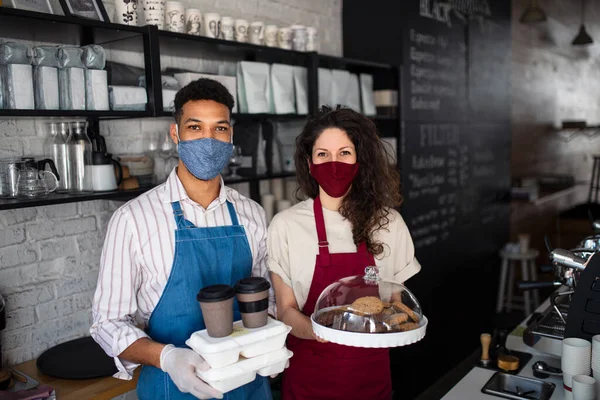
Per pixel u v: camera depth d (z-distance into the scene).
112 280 1.45
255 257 1.68
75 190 2.00
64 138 2.00
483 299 4.68
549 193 5.91
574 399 1.48
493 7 4.62
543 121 6.78
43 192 1.84
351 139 1.70
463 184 4.21
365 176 1.73
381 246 1.75
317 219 1.77
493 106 4.72
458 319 4.22
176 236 1.50
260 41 2.59
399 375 3.43
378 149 1.74
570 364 1.52
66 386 1.85
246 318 1.37
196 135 1.48
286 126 2.90
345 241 1.78
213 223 1.59
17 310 2.04
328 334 1.40
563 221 6.32
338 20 3.51
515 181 5.79
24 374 1.93
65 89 1.85
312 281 1.75
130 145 2.36
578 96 7.92
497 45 4.75
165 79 2.18
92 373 1.90
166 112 2.06
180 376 1.26
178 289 1.49
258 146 2.62
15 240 2.03
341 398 1.75
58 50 1.84
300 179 1.84
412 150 3.50
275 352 1.36
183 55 2.48
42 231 2.11
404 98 3.38
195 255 1.51
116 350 1.41
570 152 7.59
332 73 2.90
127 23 2.04
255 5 2.87
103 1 2.21
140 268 1.49
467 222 4.32
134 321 1.53
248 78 2.48
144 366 1.55
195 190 1.57
